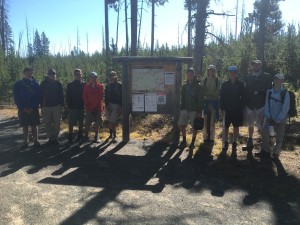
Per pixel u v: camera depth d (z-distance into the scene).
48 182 6.31
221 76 16.27
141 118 12.76
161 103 9.36
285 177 6.66
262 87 7.86
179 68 9.07
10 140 9.98
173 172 6.99
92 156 8.13
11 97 20.86
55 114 9.23
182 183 6.36
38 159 7.86
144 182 6.39
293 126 10.87
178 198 5.64
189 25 13.90
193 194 5.83
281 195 5.81
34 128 9.01
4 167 7.22
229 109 7.99
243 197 5.72
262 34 21.56
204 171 7.04
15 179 6.45
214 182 6.42
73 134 10.69
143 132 10.84
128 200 5.52
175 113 9.12
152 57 9.08
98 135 10.17
